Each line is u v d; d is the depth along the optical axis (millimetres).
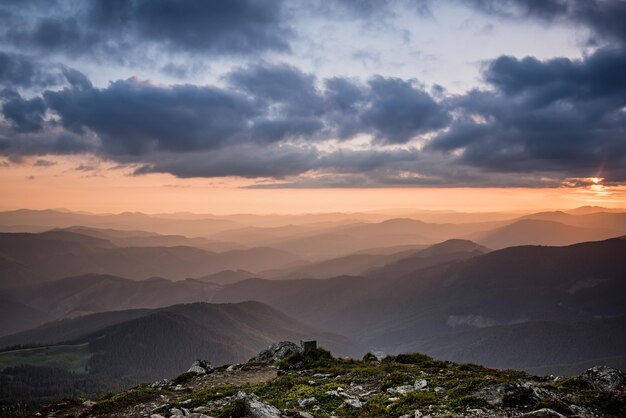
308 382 35812
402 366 39094
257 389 35094
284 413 25953
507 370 36906
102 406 33031
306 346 47344
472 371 37062
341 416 26578
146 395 35875
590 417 23656
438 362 41594
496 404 25281
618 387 28156
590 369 30484
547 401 24547
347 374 37844
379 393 31484
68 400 37844
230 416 25078
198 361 48156
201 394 34562
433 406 25938
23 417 34906
